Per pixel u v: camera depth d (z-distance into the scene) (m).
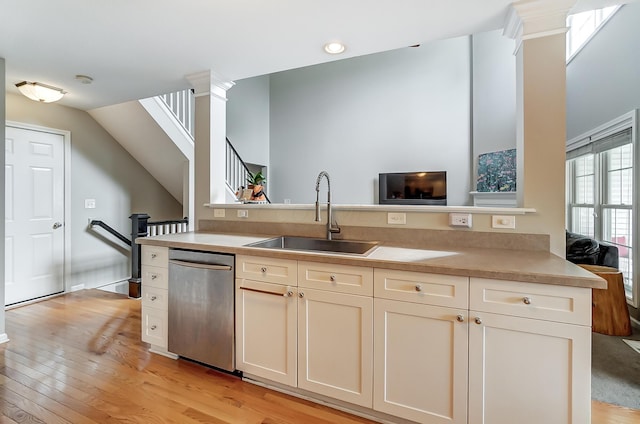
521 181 1.89
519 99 1.93
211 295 2.01
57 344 2.49
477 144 5.73
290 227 2.47
